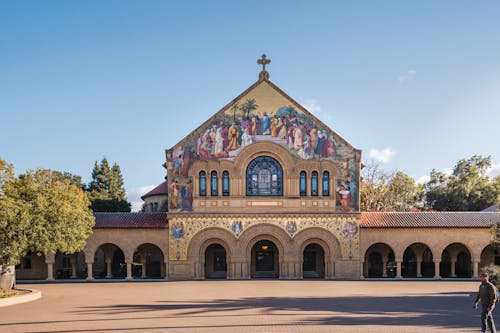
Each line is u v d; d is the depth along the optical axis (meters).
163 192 87.38
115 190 99.31
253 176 56.53
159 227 56.44
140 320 28.14
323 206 56.03
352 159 56.53
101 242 56.59
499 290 40.81
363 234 56.25
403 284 49.59
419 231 56.28
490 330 23.36
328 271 55.62
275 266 58.09
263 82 57.12
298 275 55.38
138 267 70.19
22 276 59.97
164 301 36.59
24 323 27.78
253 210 55.84
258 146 56.34
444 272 64.44
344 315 29.55
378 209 84.88
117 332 24.81
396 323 26.86
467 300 36.81
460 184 91.06
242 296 39.38
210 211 55.81
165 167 59.69
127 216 59.09
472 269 58.47
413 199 99.94
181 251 55.72
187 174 56.31
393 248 56.12
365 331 24.66
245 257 55.44
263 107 56.91
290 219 55.75
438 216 58.28
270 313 30.36
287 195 55.94
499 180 90.56
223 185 56.38
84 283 53.06
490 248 59.69
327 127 56.75
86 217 49.19
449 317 28.86
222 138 56.53
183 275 55.59
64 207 41.81
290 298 37.97
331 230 55.78
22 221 38.19
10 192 39.81
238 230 55.62
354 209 56.06
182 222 55.91
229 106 56.91
